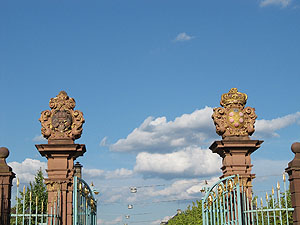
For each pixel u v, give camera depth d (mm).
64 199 16500
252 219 15609
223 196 16531
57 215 15617
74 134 17094
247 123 17703
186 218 47000
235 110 17703
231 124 17562
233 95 17812
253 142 17281
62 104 17328
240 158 17391
